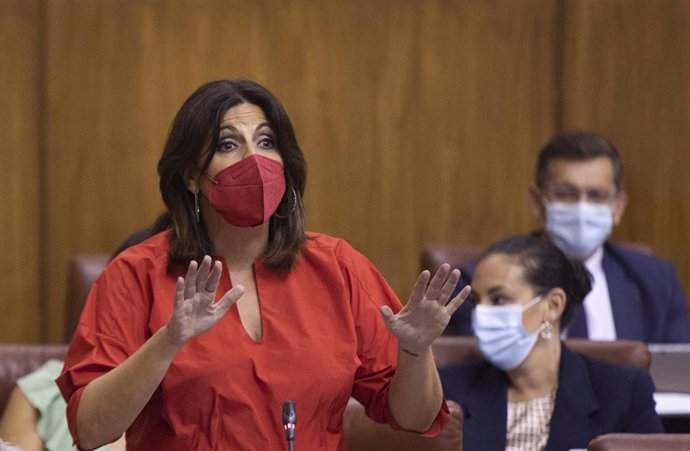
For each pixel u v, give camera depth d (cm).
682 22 1644
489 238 1638
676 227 1647
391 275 1630
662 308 1281
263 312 633
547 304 966
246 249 649
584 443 909
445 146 1628
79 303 1238
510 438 928
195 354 611
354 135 1616
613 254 1310
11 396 930
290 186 652
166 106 1577
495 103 1633
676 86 1647
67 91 1563
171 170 640
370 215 1622
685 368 1088
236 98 638
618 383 936
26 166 1560
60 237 1569
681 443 659
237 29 1588
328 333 634
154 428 621
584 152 1279
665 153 1653
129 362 581
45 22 1555
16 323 1564
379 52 1616
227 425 607
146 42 1571
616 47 1642
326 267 650
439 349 1020
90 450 605
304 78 1603
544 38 1638
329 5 1605
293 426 591
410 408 632
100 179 1570
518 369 957
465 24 1627
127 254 642
